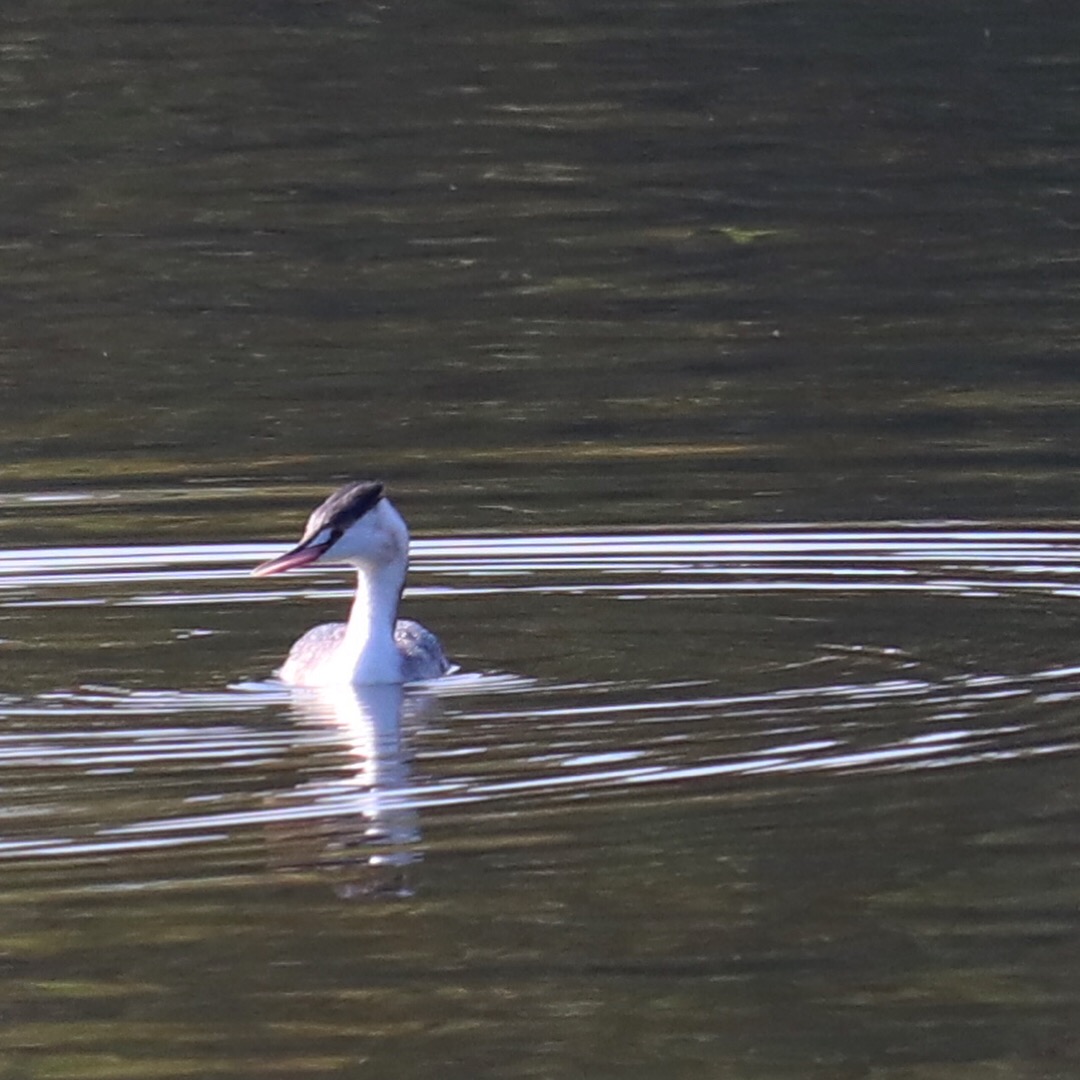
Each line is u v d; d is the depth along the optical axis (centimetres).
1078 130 2814
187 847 1127
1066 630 1458
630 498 1767
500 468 1864
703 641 1449
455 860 1113
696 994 993
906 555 1627
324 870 1102
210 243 2517
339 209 2614
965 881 1085
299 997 991
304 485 1825
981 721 1284
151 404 2058
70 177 2706
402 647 1388
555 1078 935
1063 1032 964
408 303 2345
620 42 3191
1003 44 3131
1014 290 2352
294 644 1463
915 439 1916
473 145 2812
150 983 1005
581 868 1103
